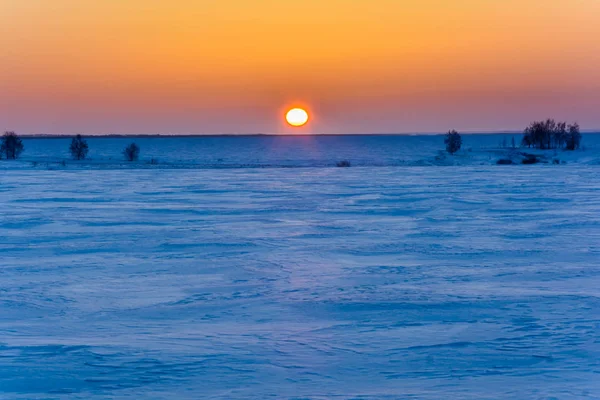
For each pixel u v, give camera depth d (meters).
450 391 9.88
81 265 21.03
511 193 46.12
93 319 14.50
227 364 11.17
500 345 12.27
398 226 30.27
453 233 27.83
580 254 22.64
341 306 15.51
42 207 38.62
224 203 41.09
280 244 25.16
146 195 46.78
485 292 16.81
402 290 17.12
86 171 78.25
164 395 9.75
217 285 17.98
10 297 16.58
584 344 12.30
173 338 12.83
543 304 15.47
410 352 11.88
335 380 10.41
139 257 22.47
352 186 54.25
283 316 14.66
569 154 129.38
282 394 9.77
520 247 24.14
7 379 10.41
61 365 11.08
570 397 9.60
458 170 76.88
